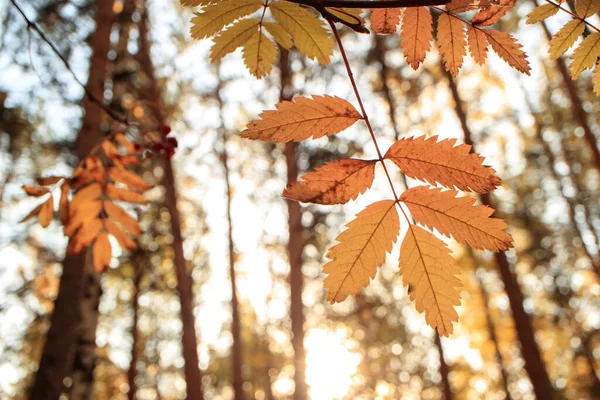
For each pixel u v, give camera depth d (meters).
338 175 0.65
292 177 9.76
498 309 16.09
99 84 5.12
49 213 1.50
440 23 0.87
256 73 0.94
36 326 7.60
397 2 0.75
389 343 17.44
